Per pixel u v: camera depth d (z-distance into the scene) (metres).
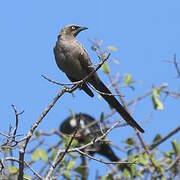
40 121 9.38
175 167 12.61
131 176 12.21
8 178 10.29
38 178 9.62
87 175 12.38
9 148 9.22
